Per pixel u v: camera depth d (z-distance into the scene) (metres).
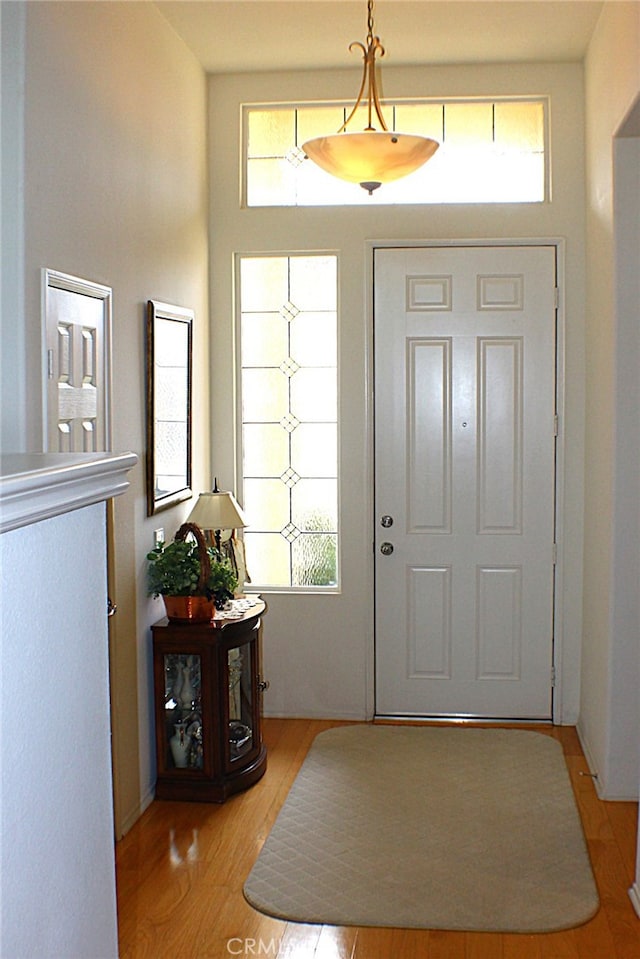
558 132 4.54
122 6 3.46
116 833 3.38
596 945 2.75
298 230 4.70
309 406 4.80
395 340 4.68
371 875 3.16
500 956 2.70
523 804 3.73
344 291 4.68
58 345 2.88
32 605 0.92
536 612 4.70
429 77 4.58
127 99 3.52
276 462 4.83
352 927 2.85
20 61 2.62
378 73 4.61
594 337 4.22
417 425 4.70
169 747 3.78
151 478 3.76
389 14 3.91
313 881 3.12
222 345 4.76
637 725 3.74
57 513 0.95
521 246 4.59
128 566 3.55
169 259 4.07
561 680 4.68
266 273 4.79
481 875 3.16
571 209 4.54
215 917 2.89
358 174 3.57
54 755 0.97
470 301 4.63
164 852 3.33
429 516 4.72
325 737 4.52
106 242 3.31
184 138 4.29
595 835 3.46
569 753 4.31
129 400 3.56
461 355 4.65
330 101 4.64
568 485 4.62
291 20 3.98
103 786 1.10
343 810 3.68
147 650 3.79
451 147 4.64
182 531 3.85
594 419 4.22
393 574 4.75
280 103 4.68
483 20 3.99
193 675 3.76
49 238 2.82
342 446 4.71
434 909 2.94
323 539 4.82
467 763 4.17
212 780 3.76
